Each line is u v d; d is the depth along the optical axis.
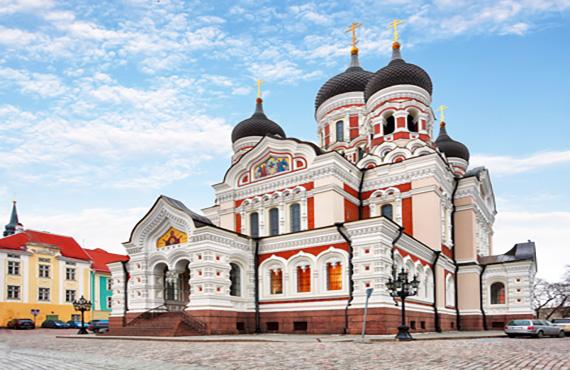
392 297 30.78
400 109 43.62
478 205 46.62
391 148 42.72
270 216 40.34
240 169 42.50
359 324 30.09
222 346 21.78
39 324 63.59
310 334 32.12
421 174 38.66
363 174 41.16
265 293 35.34
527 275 41.34
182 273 38.50
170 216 34.97
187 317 31.45
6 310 60.72
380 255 30.31
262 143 41.12
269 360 15.84
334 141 51.81
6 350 21.22
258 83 58.09
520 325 31.92
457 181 44.31
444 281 39.47
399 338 25.12
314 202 37.44
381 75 45.16
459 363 14.72
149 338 27.94
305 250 34.16
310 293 33.19
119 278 38.91
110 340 28.23
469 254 42.91
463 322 41.88
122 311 38.06
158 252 35.94
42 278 65.31
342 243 32.47
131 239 36.88
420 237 38.03
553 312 81.88
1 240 62.53
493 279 42.78
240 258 35.09
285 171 39.81
